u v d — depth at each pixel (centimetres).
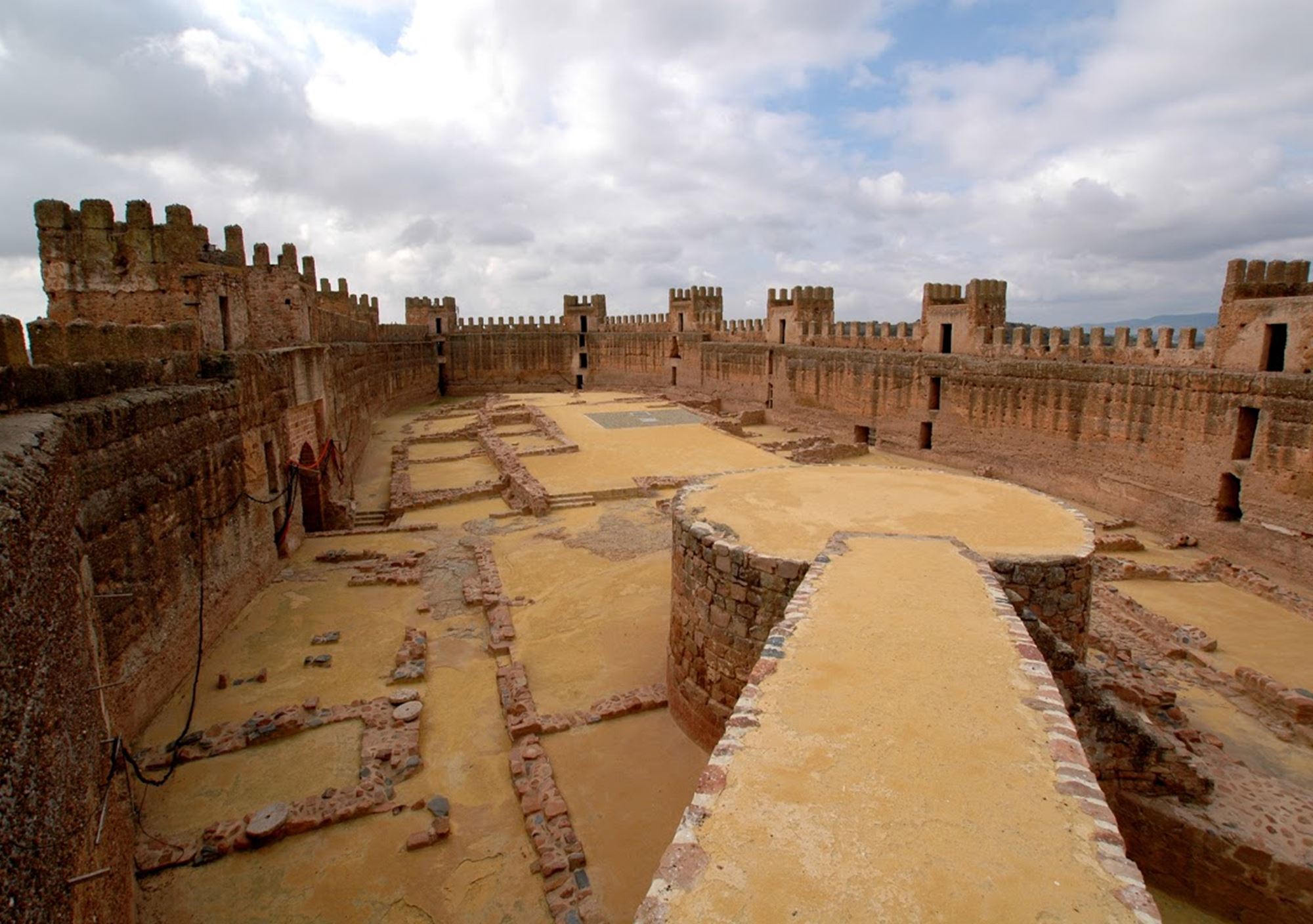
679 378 7181
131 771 1231
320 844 1104
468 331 8106
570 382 8406
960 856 547
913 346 4506
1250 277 2731
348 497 3241
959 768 648
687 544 1381
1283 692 1458
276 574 2180
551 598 2030
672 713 1466
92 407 1210
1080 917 491
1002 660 834
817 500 1578
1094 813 591
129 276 2214
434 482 3453
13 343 1099
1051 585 1197
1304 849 1022
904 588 1041
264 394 2141
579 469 3481
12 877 449
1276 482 2444
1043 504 1537
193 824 1134
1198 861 1068
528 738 1362
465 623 1870
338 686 1546
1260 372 2566
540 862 1061
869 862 542
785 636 897
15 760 485
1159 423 2914
